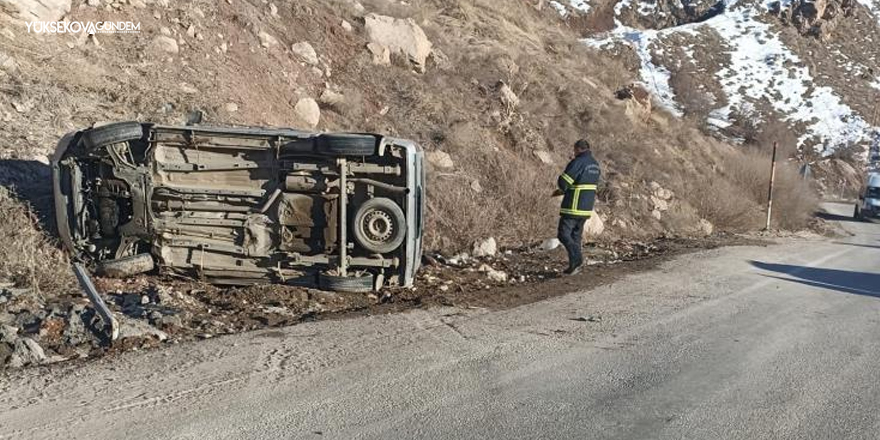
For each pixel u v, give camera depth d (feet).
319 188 27.63
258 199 27.76
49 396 17.16
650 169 69.72
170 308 24.41
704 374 21.26
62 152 27.14
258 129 28.22
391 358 21.36
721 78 221.46
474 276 35.27
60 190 26.99
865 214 114.83
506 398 18.62
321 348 22.00
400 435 16.07
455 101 59.11
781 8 261.03
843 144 197.98
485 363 21.34
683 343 24.53
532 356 22.25
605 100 79.56
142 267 27.25
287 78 49.08
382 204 27.81
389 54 58.95
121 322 22.13
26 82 34.35
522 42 83.66
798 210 87.97
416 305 28.17
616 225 58.59
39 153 31.35
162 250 27.61
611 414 17.87
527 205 50.29
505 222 48.26
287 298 27.40
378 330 24.35
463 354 22.11
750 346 24.56
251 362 20.30
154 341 21.67
